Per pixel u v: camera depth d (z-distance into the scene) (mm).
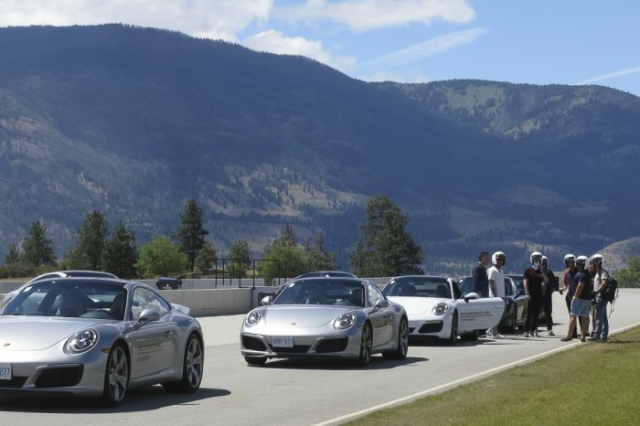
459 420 17656
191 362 22531
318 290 30188
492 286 42156
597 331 40094
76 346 18797
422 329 37438
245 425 17703
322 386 24016
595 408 19281
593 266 40188
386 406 19672
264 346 28141
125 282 21297
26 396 19625
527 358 31812
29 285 21016
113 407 19562
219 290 66812
